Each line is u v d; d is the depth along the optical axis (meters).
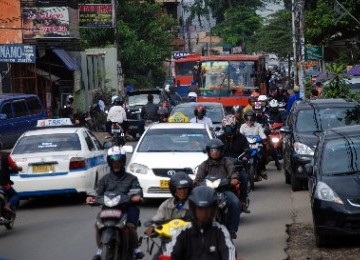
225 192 14.09
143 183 20.33
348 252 14.68
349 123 23.12
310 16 43.94
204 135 21.75
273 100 31.56
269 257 14.50
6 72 44.44
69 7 47.59
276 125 29.36
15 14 46.41
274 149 28.28
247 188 17.09
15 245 16.45
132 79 73.00
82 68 59.03
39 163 20.92
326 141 16.67
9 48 40.66
